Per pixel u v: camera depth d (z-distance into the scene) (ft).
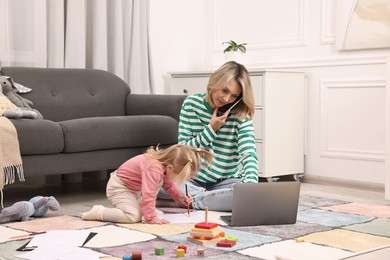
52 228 9.14
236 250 7.75
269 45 16.63
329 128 15.48
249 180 10.06
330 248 7.98
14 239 8.29
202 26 18.22
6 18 14.10
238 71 10.27
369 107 14.71
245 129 10.59
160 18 17.40
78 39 15.15
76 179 15.47
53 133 11.44
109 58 16.17
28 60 14.47
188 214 9.98
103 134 12.15
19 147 10.95
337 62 15.24
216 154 10.87
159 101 14.21
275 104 14.99
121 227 9.17
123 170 9.80
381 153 14.53
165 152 9.59
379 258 7.55
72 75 14.38
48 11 14.80
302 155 15.76
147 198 9.38
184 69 18.07
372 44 14.48
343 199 12.84
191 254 7.53
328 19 15.46
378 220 9.98
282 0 16.38
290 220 9.48
